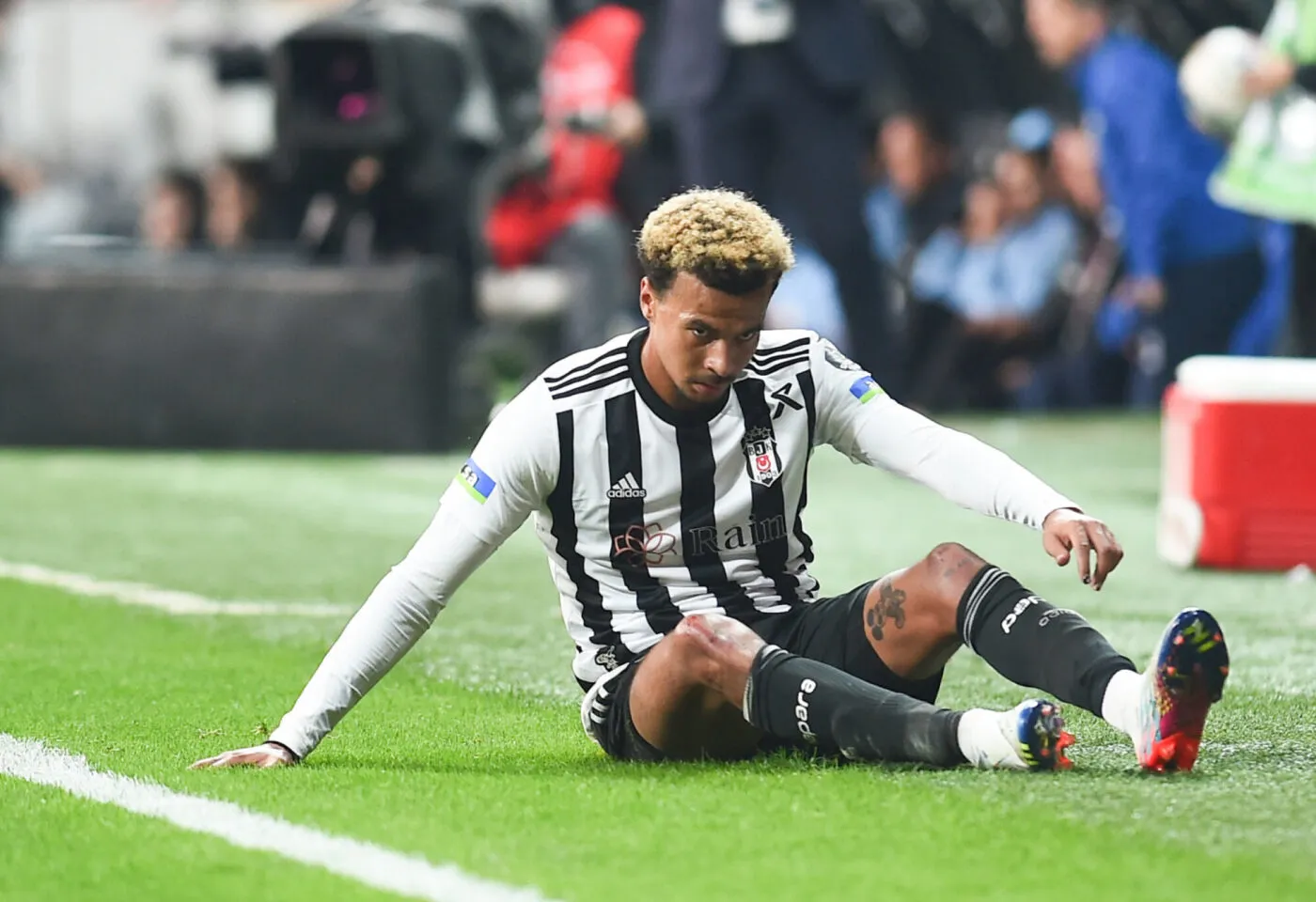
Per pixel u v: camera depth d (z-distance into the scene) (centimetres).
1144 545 2564
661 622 1252
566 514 1251
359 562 2448
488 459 1230
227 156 4159
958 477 1241
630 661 1253
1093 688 1144
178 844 1069
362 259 3609
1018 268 4288
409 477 3256
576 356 1248
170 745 1372
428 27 3409
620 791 1159
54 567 2402
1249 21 4169
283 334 3534
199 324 3562
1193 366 2362
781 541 1273
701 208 1166
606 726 1270
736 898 950
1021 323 4284
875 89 4372
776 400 1252
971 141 4444
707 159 3719
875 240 4162
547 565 2462
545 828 1081
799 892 959
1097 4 3956
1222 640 1096
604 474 1238
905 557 2455
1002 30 4512
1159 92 3812
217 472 3338
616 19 4022
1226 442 2306
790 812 1097
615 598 1259
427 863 1018
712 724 1227
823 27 3669
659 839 1052
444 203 3541
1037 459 3516
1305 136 2825
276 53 3384
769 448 1252
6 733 1424
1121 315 4262
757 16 3644
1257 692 1550
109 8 5672
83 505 2945
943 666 1241
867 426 1270
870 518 2850
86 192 5634
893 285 4381
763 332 1282
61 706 1552
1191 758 1141
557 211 3881
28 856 1055
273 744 1257
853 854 1018
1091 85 3869
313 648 1867
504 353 3781
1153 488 3145
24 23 5697
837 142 3722
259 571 2373
